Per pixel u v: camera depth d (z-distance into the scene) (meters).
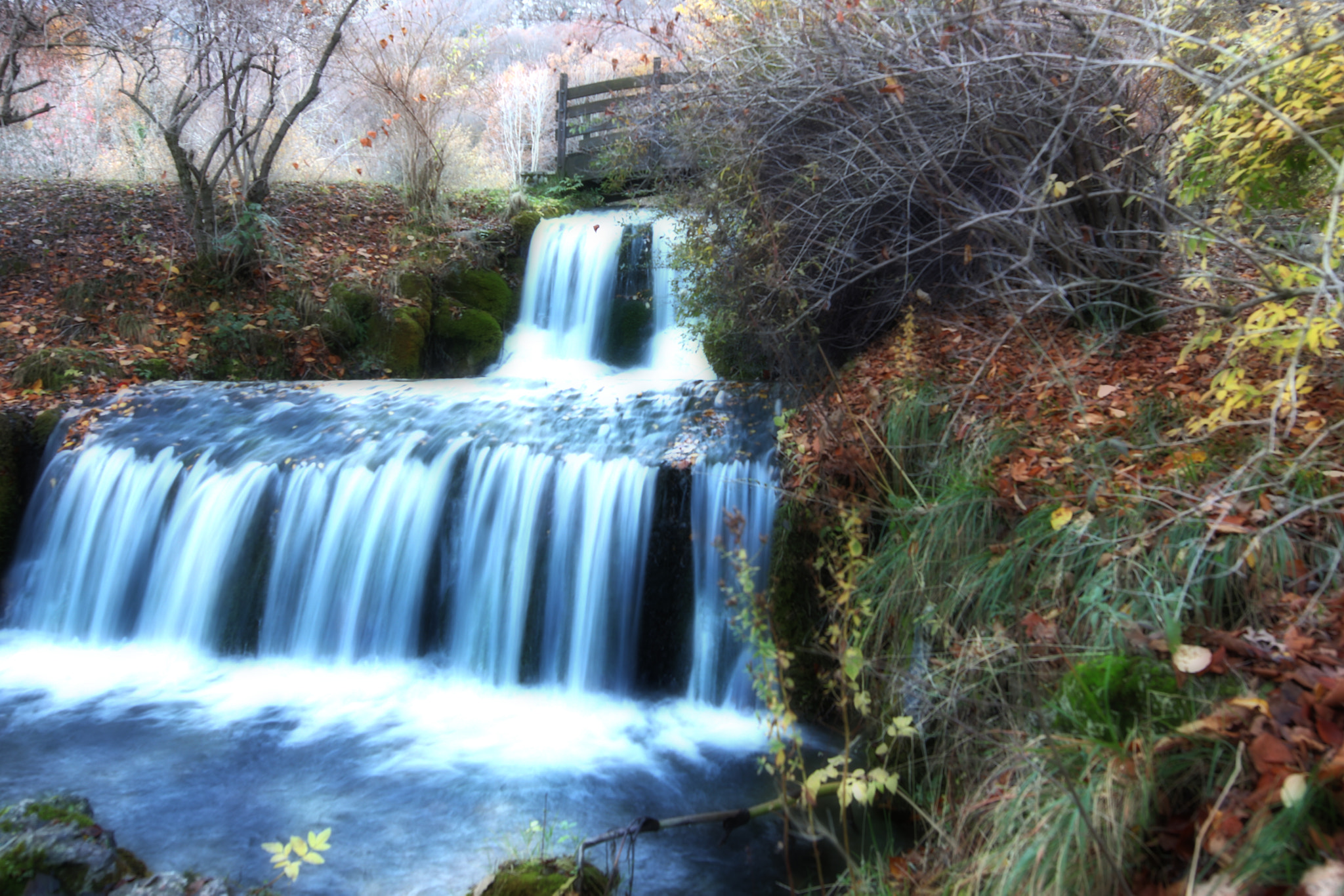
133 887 3.14
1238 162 3.95
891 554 4.37
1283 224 4.52
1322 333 3.02
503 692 5.67
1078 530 3.64
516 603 5.86
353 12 11.58
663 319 10.10
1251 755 2.42
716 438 6.01
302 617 6.15
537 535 5.87
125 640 6.41
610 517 5.73
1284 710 2.50
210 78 10.02
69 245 9.98
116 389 7.91
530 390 7.69
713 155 6.42
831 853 3.78
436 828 4.07
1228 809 2.35
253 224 9.88
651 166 7.75
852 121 5.65
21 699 5.44
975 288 5.57
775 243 5.98
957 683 3.52
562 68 18.25
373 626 6.07
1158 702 2.79
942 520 4.19
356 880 3.68
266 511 6.30
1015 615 3.55
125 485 6.65
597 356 10.49
